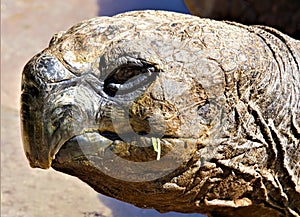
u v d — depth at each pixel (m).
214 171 1.51
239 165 1.52
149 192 1.50
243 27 1.56
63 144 1.48
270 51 1.54
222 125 1.50
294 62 1.55
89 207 1.80
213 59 1.50
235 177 1.52
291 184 1.55
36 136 1.48
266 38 1.55
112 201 1.81
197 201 1.53
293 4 1.79
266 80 1.53
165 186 1.50
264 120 1.53
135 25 1.50
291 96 1.54
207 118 1.50
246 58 1.51
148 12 1.52
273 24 1.81
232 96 1.51
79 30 1.50
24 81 1.48
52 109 1.47
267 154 1.53
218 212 1.56
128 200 1.52
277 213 1.56
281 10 1.80
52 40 1.51
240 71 1.51
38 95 1.48
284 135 1.54
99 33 1.49
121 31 1.49
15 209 1.79
